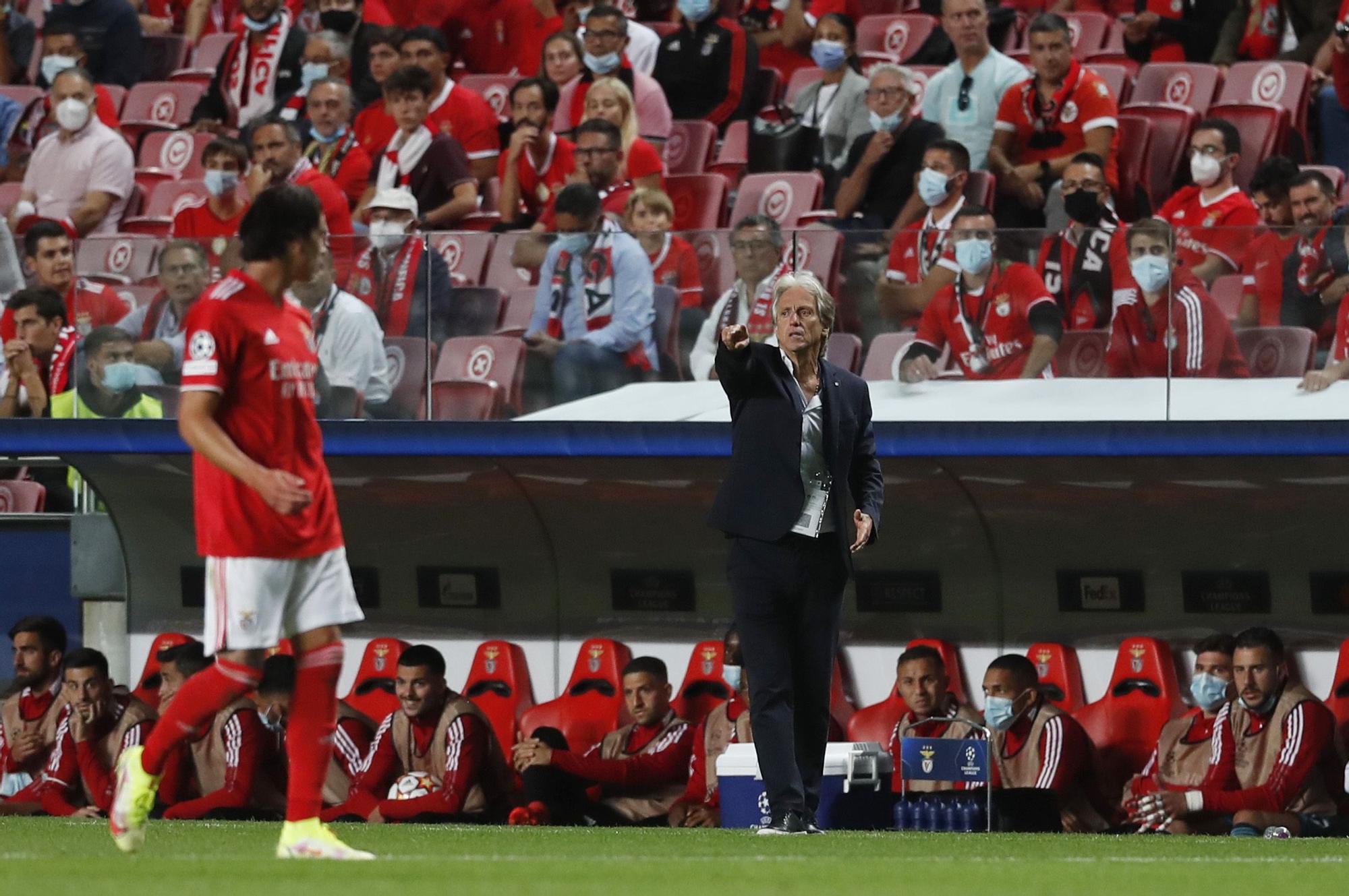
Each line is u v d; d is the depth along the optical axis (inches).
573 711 1311.5
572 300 1232.8
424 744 1208.2
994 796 1084.5
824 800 1069.8
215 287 648.4
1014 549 1256.2
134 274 1305.4
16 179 2037.4
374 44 1838.1
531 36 2016.5
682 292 1214.9
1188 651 1229.1
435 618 1375.5
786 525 835.4
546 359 1237.1
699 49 1833.2
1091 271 1152.8
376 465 1291.8
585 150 1557.6
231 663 653.3
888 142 1579.7
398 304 1259.8
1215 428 1126.4
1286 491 1176.2
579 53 1825.8
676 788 1206.9
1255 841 915.4
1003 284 1166.3
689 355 1213.1
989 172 1593.3
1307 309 1120.2
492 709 1334.9
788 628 853.2
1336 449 1105.4
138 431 1293.1
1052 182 1571.1
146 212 1878.7
